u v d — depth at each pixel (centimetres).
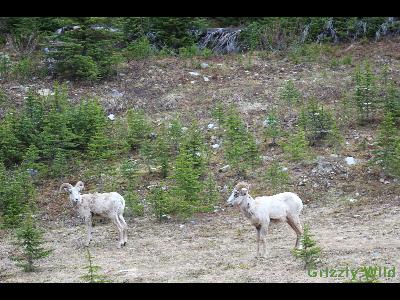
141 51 4400
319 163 3011
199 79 4106
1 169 3050
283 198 2266
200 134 3378
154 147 3183
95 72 3962
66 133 3294
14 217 2752
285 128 3428
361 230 2420
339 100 3719
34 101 3541
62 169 3152
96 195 2508
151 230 2642
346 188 2842
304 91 3869
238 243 2416
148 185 3033
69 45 3922
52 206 2919
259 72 4194
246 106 3734
